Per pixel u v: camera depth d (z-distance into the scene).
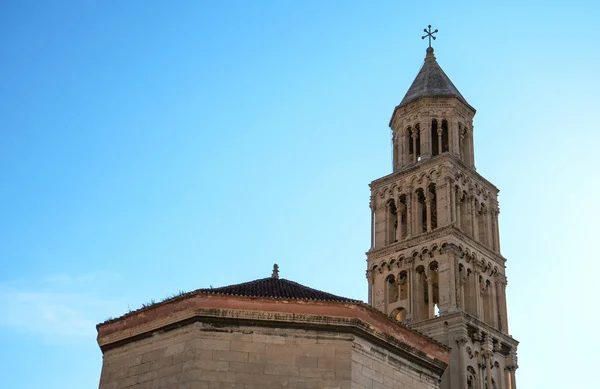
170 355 37.59
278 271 48.47
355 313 37.78
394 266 86.25
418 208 88.12
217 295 37.81
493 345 81.25
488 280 86.12
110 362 39.97
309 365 36.78
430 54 102.81
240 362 36.66
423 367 40.84
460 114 94.31
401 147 93.75
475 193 90.00
